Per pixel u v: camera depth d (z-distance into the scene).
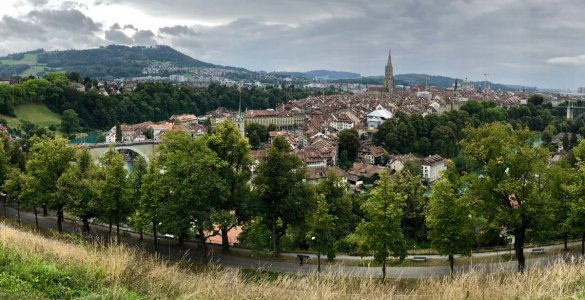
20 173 69.69
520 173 45.53
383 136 198.62
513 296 14.40
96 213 60.44
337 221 65.25
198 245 57.19
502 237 61.62
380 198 44.97
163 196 50.03
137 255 21.73
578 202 46.56
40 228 65.00
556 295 14.34
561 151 171.25
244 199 55.56
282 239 61.97
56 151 63.41
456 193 53.38
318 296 14.99
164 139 56.44
